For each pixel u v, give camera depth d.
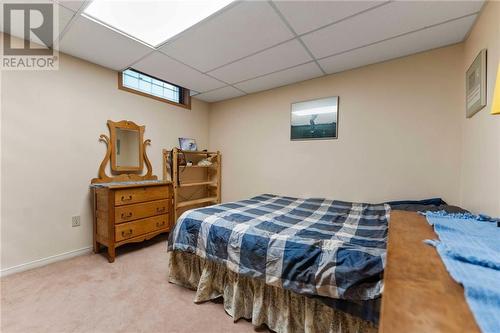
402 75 2.27
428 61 2.14
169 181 2.90
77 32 1.91
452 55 2.04
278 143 3.18
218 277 1.69
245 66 2.54
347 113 2.60
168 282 1.91
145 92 3.01
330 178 2.73
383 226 1.63
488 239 0.79
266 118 3.31
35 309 1.52
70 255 2.32
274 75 2.76
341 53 2.22
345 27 1.81
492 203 1.36
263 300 1.42
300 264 1.23
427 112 2.15
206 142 3.94
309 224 1.69
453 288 0.49
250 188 3.50
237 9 1.62
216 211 2.00
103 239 2.34
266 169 3.31
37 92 2.08
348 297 1.07
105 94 2.58
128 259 2.33
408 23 1.74
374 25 1.77
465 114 1.91
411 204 2.05
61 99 2.23
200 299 1.65
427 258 0.65
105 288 1.80
